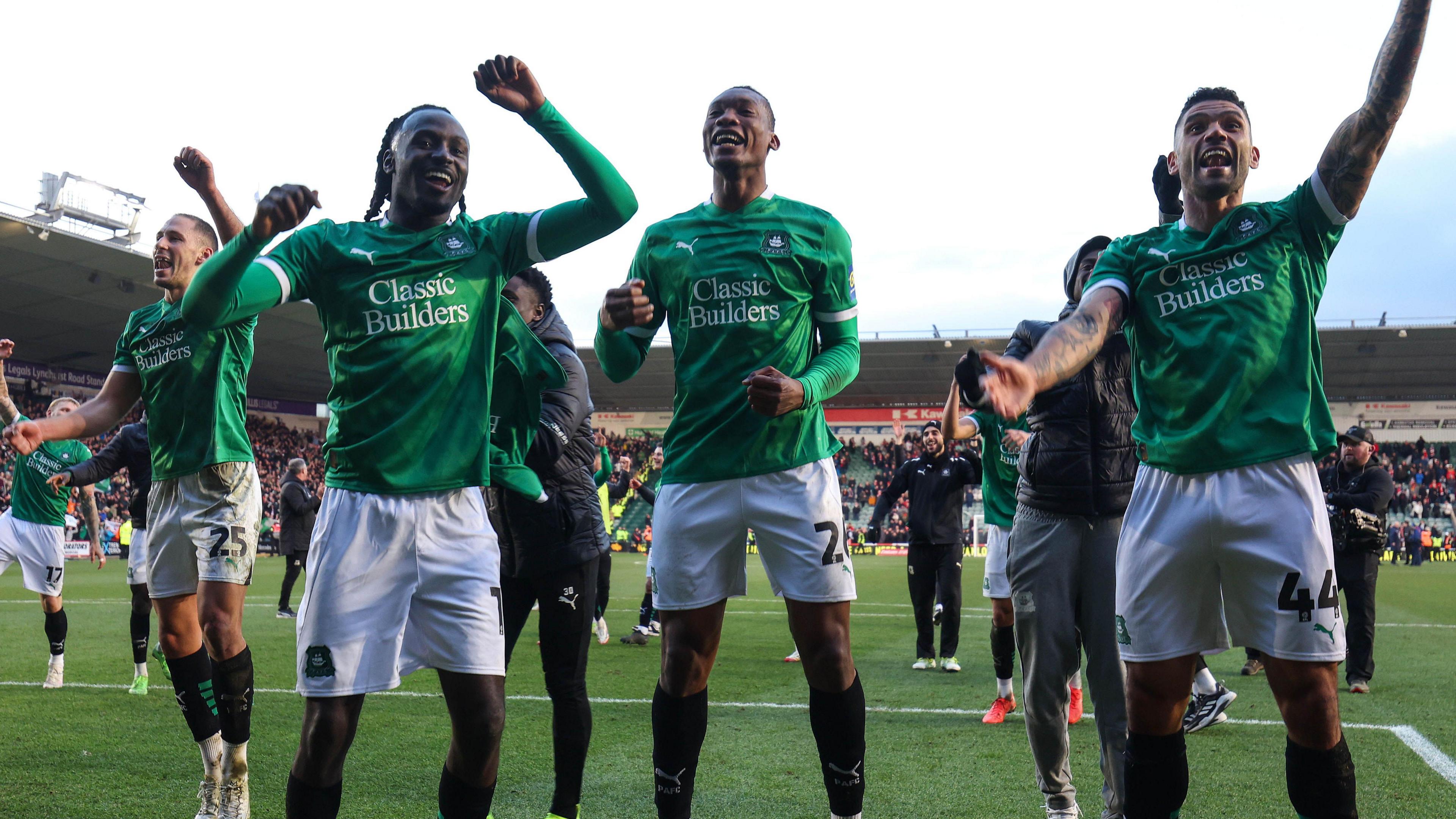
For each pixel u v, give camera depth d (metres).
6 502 26.66
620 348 3.23
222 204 3.42
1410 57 2.22
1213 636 2.53
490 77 2.45
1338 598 2.37
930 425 7.50
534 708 5.71
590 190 2.63
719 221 3.14
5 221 22.05
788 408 2.76
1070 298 3.68
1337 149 2.43
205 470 3.67
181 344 3.66
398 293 2.55
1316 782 2.34
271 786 4.09
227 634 3.55
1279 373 2.43
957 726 5.32
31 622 10.38
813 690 2.96
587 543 3.53
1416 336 31.08
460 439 2.59
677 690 3.03
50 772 4.24
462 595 2.53
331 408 2.62
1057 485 3.42
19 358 31.12
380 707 5.71
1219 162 2.50
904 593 15.35
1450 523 31.08
